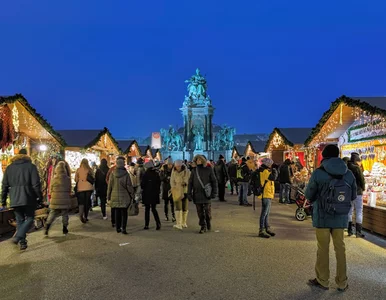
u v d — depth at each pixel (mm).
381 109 9680
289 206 15148
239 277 5816
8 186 7586
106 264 6543
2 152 11289
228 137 59344
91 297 5027
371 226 9312
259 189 8891
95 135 17703
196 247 7797
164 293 5160
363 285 5465
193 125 60031
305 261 6695
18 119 11961
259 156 25797
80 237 8875
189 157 58062
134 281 5645
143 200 9938
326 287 5320
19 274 5996
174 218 11484
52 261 6734
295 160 19266
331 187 5301
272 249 7598
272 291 5219
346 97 11203
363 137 12555
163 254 7230
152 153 35500
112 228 10148
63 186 9094
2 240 8594
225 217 12125
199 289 5309
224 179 17453
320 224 5375
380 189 10117
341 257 5328
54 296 5062
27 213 7621
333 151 5531
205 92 61094
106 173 12102
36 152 13664
